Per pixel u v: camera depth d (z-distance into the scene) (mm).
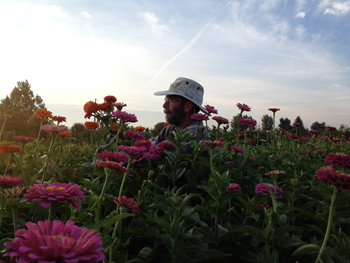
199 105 3402
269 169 3027
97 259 620
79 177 2668
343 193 1668
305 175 2865
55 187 1017
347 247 1273
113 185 2205
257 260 1421
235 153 2941
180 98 3430
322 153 3738
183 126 3502
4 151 2242
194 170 2490
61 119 3107
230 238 1575
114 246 1214
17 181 1382
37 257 576
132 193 2305
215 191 1557
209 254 1301
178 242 1217
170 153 2363
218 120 3314
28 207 1637
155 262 1412
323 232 1568
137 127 3930
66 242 620
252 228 1350
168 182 2561
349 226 1866
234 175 2576
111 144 2584
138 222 1646
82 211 1433
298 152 4371
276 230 1322
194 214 1499
